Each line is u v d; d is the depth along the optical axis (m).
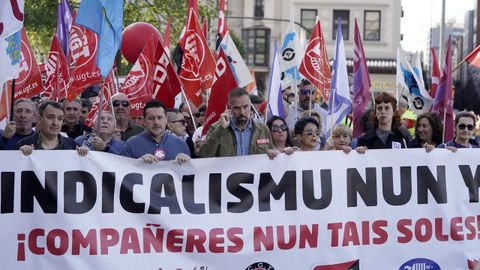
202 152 8.42
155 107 8.05
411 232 7.89
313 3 65.75
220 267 7.55
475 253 7.97
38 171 7.29
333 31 65.38
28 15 26.67
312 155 7.76
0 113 9.46
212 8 29.83
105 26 8.47
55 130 7.75
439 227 7.92
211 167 7.59
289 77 13.76
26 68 10.92
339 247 7.76
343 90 10.41
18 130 8.49
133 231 7.41
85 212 7.34
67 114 10.35
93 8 8.51
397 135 9.26
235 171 7.62
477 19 47.47
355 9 65.00
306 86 12.76
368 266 7.80
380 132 9.19
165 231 7.47
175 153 8.12
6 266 7.24
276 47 11.16
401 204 7.88
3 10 8.26
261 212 7.65
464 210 7.97
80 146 7.95
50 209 7.29
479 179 8.00
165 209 7.48
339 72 10.41
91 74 9.98
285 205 7.70
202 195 7.57
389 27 64.50
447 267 7.92
